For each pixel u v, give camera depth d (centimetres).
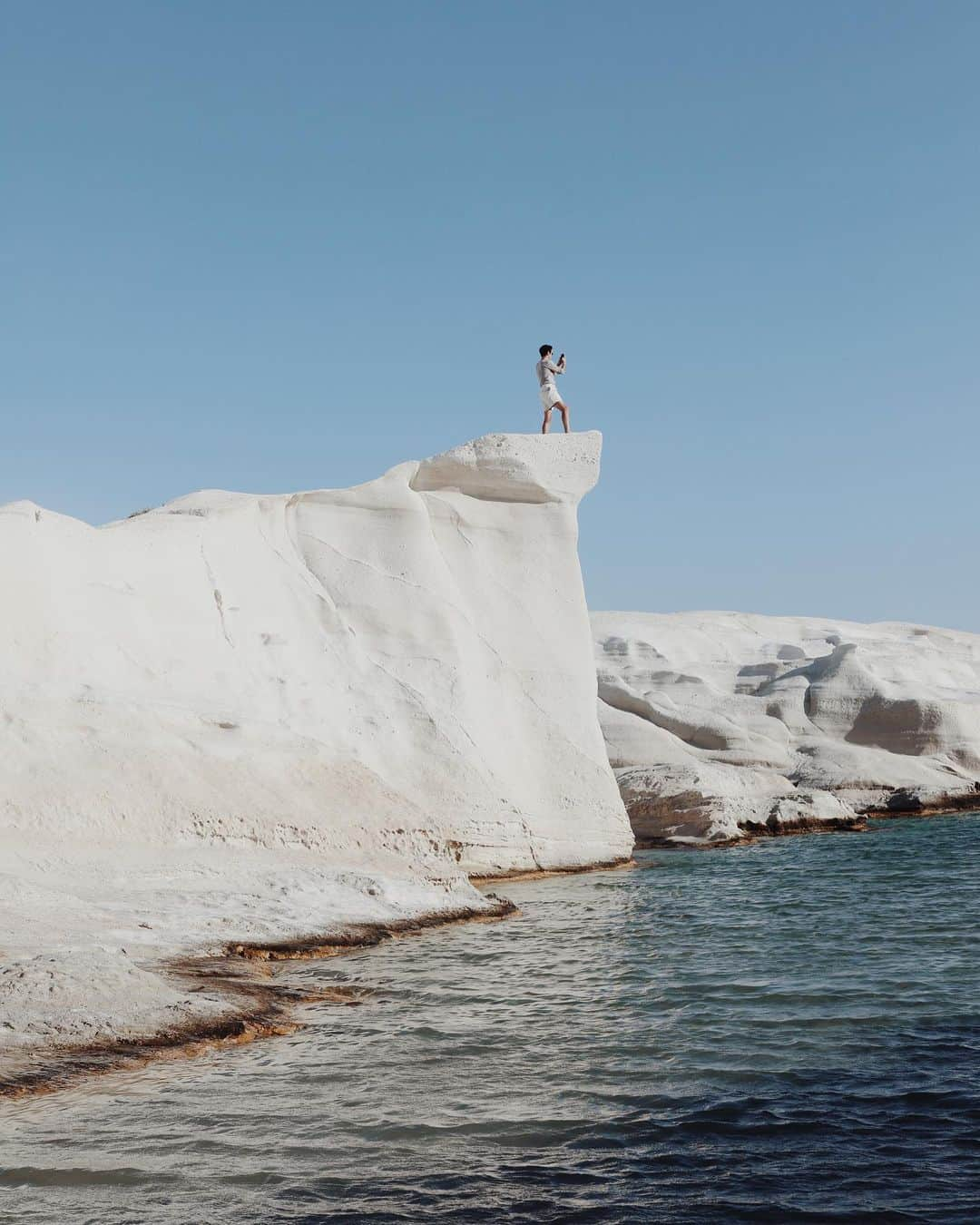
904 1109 788
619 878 2278
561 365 2720
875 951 1381
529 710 2508
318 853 1720
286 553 2439
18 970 966
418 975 1227
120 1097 794
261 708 2094
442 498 2628
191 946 1250
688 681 5372
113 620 1967
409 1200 638
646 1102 803
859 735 5012
